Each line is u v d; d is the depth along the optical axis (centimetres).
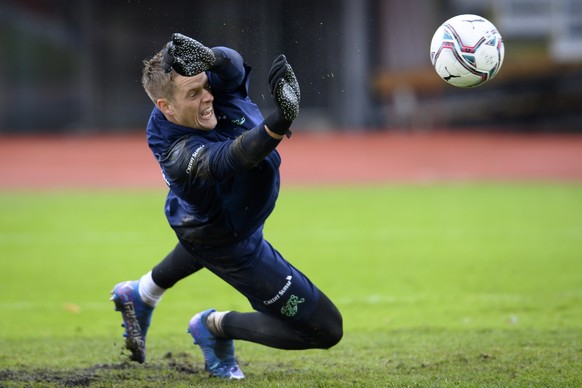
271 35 7038
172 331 2278
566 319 2312
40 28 9738
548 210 4669
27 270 3247
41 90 9806
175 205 1545
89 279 3078
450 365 1794
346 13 8531
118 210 4962
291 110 1300
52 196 5675
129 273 3188
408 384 1616
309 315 1568
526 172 6638
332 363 1867
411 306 2558
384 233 4012
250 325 1662
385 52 8856
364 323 2342
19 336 2233
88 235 4084
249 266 1542
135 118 9812
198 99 1416
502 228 4097
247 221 1495
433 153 7800
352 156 7750
